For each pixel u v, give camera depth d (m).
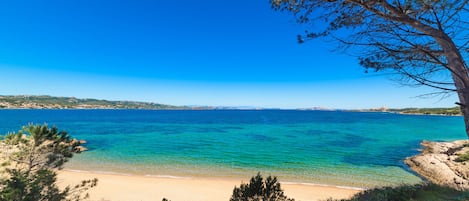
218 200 14.56
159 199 14.59
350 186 17.00
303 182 18.00
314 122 96.06
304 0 5.56
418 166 22.45
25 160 7.80
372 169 21.86
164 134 50.19
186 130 59.50
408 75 4.60
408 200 8.78
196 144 36.75
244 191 7.32
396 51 4.88
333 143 38.72
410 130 63.06
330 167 22.58
